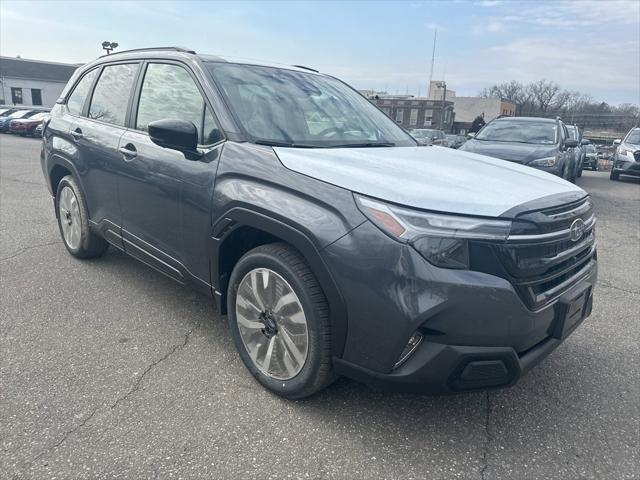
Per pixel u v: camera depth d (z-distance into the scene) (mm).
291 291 2572
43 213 6926
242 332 2906
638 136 16859
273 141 2957
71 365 3037
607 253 6328
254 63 3627
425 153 3314
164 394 2779
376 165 2691
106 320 3650
